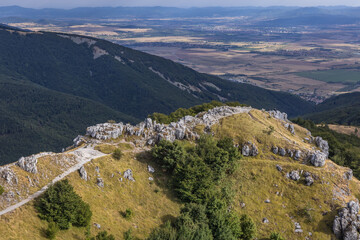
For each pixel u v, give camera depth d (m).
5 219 60.50
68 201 68.56
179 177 96.62
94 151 102.31
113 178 90.12
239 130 130.62
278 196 101.94
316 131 198.38
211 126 133.00
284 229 90.88
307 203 97.94
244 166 112.00
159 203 89.38
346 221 89.06
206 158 106.38
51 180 77.19
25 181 71.94
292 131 152.00
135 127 121.62
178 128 124.19
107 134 114.12
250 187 104.00
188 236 69.75
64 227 65.69
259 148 124.00
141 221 80.19
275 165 112.38
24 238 58.47
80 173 83.88
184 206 86.12
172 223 82.50
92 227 70.00
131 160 102.31
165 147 105.19
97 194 81.31
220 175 103.19
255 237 86.56
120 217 78.38
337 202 97.38
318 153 118.06
